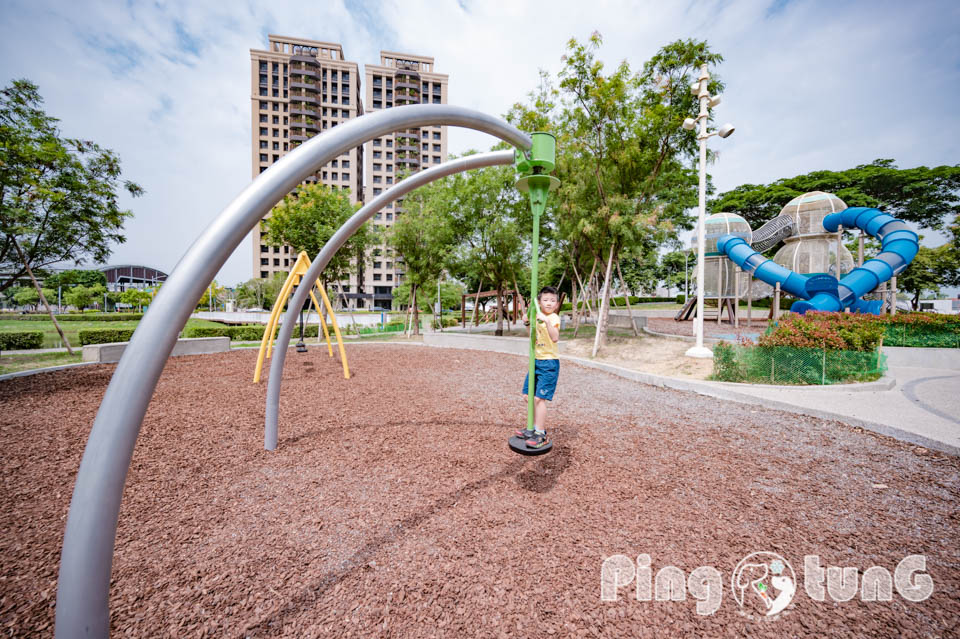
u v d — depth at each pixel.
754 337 12.00
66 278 11.04
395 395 6.38
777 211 30.86
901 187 28.98
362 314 41.16
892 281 13.16
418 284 19.25
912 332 9.40
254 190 1.29
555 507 2.83
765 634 1.75
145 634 1.75
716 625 1.79
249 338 19.77
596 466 3.55
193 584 2.08
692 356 8.96
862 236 14.40
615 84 9.12
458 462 3.64
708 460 3.71
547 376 3.35
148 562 2.25
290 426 4.73
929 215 29.59
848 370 6.63
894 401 5.58
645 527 2.58
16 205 8.09
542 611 1.86
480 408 5.56
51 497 3.09
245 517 2.73
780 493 3.07
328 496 3.02
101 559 1.14
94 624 1.14
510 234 15.15
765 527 2.60
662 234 10.55
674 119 9.77
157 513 2.79
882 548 2.39
